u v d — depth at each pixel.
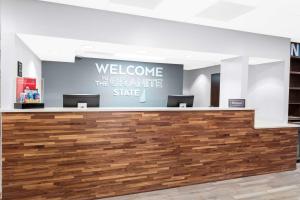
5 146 2.71
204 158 3.74
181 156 3.58
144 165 3.36
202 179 3.74
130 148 3.28
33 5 3.73
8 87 3.58
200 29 4.83
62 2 3.83
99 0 3.71
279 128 4.36
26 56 4.64
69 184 2.99
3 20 3.59
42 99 7.20
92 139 3.08
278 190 3.54
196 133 3.67
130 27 4.32
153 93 8.29
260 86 6.26
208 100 8.59
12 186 2.75
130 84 8.00
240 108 4.01
